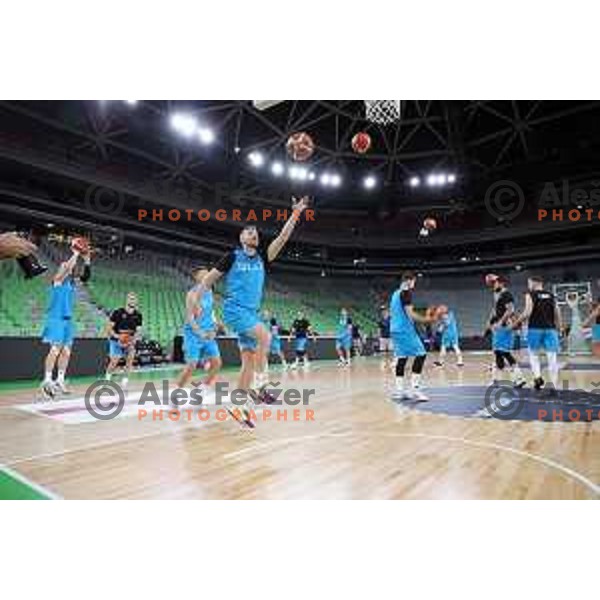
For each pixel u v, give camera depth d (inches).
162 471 124.6
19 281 569.3
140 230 815.1
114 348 375.2
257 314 170.6
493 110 816.9
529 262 1038.4
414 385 263.7
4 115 679.7
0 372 398.9
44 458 138.1
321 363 689.6
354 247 1105.4
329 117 885.8
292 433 172.7
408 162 1027.9
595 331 319.3
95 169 710.5
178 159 853.2
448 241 1083.3
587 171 970.1
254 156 882.8
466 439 160.4
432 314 314.3
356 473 122.3
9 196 642.2
